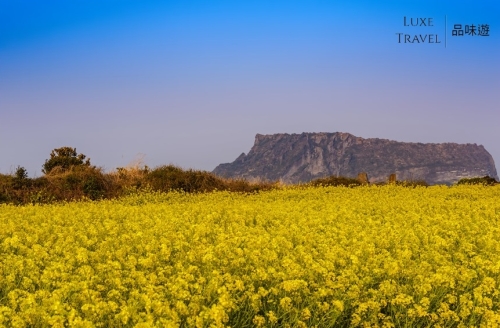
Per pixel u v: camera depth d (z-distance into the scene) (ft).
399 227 52.19
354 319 29.73
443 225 53.78
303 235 47.21
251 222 58.70
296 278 33.53
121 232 51.88
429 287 31.91
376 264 36.76
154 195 95.55
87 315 27.58
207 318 27.09
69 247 42.50
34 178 99.96
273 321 29.07
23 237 48.19
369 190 100.68
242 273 35.45
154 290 30.76
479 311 30.25
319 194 94.07
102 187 101.60
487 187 104.47
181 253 39.75
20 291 30.71
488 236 46.29
